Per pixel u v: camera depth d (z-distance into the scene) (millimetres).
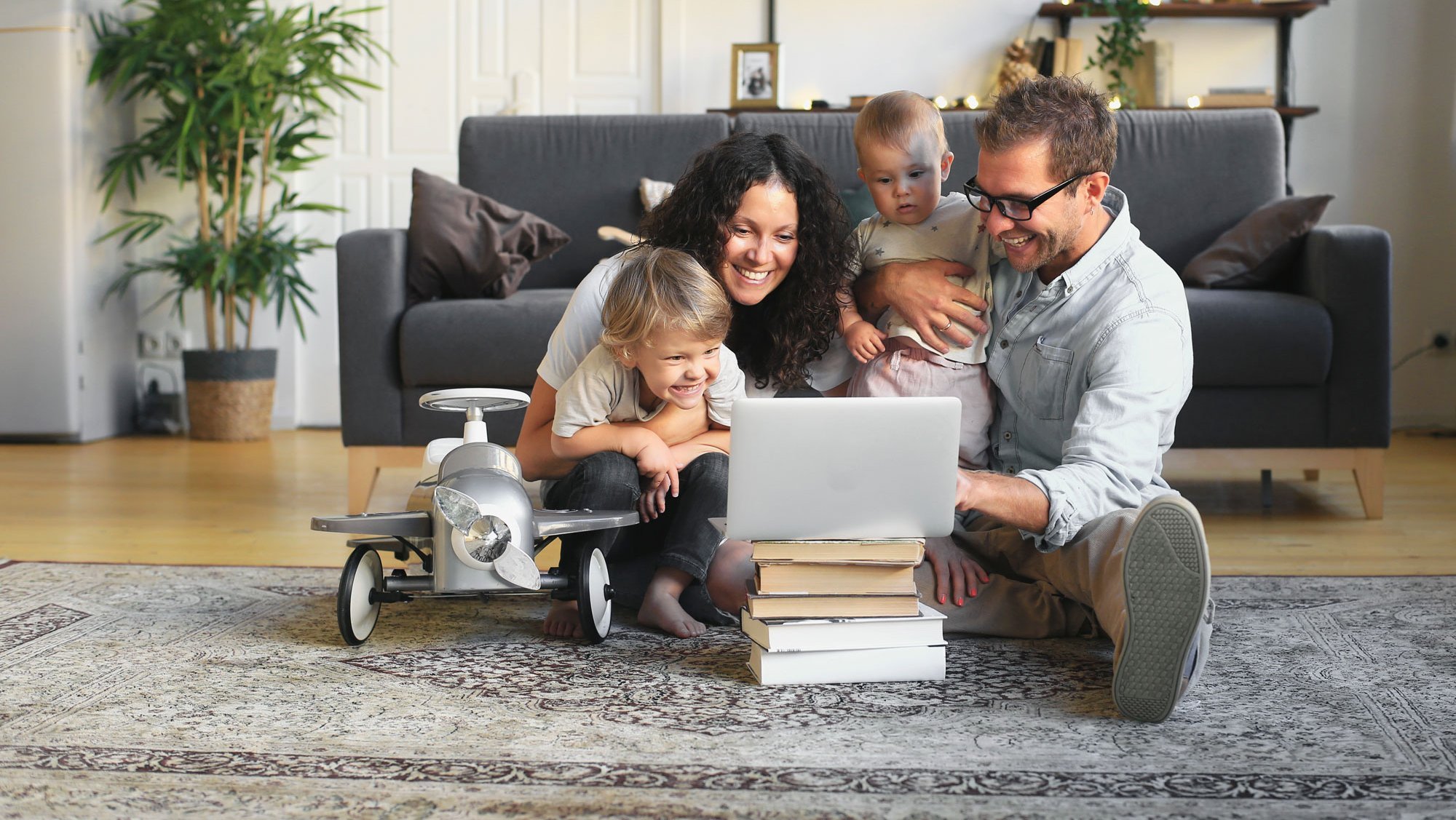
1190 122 3262
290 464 3760
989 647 1604
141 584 1997
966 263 1742
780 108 4590
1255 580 2039
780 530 1388
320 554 2328
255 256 4340
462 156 3406
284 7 4707
